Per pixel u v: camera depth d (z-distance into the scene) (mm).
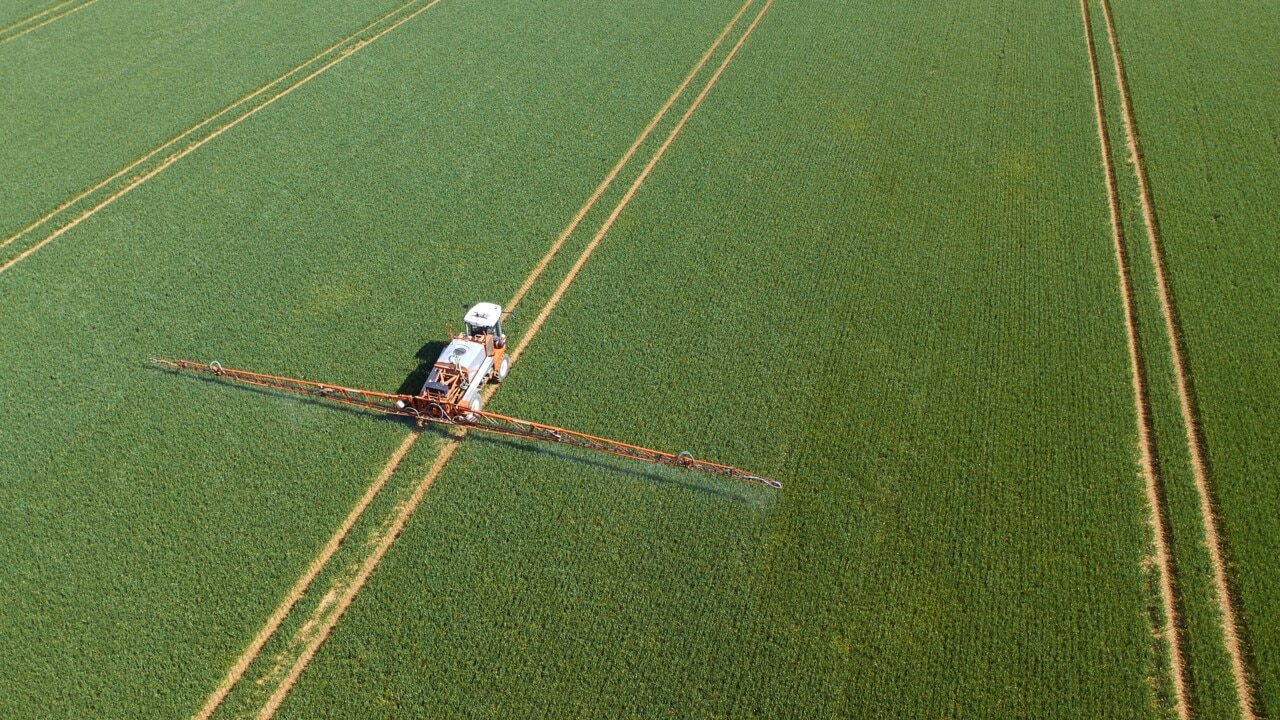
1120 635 21938
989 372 29656
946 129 43906
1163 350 30109
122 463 27578
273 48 54219
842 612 22734
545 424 28375
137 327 33031
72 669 22234
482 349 28406
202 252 36938
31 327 33156
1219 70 47375
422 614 23141
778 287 33938
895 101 46500
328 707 21328
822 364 30266
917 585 23266
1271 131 41750
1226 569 23406
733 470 25688
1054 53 50688
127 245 37500
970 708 20688
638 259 35750
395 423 28859
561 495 26078
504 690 21438
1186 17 53500
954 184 39719
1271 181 38281
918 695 20953
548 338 31875
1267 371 28969
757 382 29656
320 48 54094
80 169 42812
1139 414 28188
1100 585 23078
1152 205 37406
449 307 33656
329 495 26484
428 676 21797
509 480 26641
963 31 53688
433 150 43500
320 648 22531
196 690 21875
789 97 47219
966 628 22266
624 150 43188
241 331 32719
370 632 22797
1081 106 45438
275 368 31016
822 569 23750
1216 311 31578
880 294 33375
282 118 46625
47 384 30562
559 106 47062
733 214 38219
